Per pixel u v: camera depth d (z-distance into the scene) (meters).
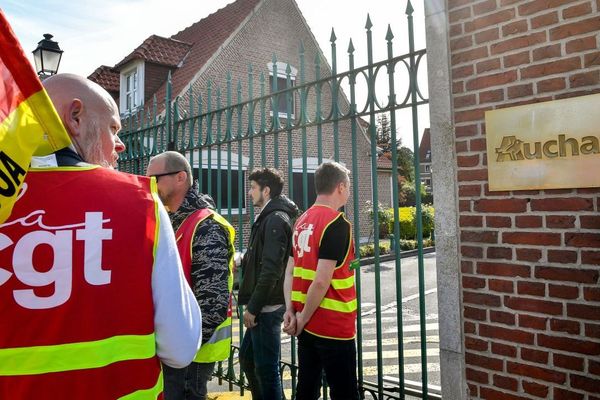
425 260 15.10
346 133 14.18
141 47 15.02
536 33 2.46
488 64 2.63
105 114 1.42
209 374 2.53
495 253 2.59
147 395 1.21
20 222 1.13
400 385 3.00
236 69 14.67
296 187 12.78
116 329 1.17
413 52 2.93
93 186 1.23
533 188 2.43
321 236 2.68
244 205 11.33
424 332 2.89
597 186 2.24
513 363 2.52
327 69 13.38
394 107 3.02
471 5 2.71
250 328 3.24
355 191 3.26
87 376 1.12
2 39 1.03
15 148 1.05
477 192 2.66
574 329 2.31
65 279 1.14
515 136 2.50
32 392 1.08
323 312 2.69
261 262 3.22
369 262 14.45
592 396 2.26
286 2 15.94
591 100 2.26
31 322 1.10
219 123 4.36
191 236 2.46
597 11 2.27
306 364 2.83
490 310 2.61
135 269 1.21
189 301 1.33
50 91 1.35
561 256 2.36
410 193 24.97
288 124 3.69
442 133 2.79
